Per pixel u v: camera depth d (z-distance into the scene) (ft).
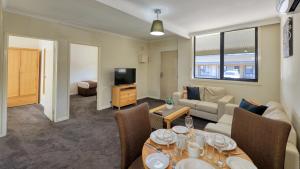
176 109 10.89
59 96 12.27
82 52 25.18
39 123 11.71
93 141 9.02
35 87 17.26
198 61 16.56
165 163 3.43
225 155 3.90
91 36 14.46
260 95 12.67
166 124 9.45
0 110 9.26
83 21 12.12
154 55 20.61
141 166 4.69
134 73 17.79
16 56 15.92
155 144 4.35
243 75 13.70
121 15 10.31
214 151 4.09
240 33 13.65
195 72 16.87
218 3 9.10
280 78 11.42
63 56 12.44
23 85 16.49
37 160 7.11
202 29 14.79
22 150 7.92
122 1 8.98
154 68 20.74
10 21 9.80
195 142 4.17
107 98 16.39
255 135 4.40
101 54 15.47
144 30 15.05
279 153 3.84
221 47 14.73
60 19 11.65
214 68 15.40
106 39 15.85
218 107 11.53
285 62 8.71
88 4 8.38
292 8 4.87
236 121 5.03
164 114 9.82
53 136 9.56
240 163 3.45
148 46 21.09
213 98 13.60
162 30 8.82
